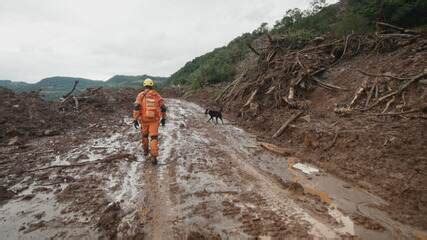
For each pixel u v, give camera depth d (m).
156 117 6.05
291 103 10.47
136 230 3.48
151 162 6.09
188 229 3.50
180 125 10.94
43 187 4.74
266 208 4.06
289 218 3.78
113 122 11.46
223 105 17.02
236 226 3.57
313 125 7.98
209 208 4.04
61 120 10.45
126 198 4.36
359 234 3.41
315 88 11.27
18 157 6.40
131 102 19.23
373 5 14.47
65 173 5.43
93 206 4.09
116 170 5.60
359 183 4.93
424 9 12.67
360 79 9.84
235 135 9.20
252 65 19.22
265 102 12.34
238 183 5.01
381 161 5.38
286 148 7.35
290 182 5.04
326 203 4.24
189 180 5.12
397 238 3.33
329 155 6.35
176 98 31.20
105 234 3.40
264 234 3.39
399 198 4.30
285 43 16.72
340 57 13.02
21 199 4.31
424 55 9.02
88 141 8.02
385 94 8.20
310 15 21.92
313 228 3.53
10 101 10.54
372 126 6.74
